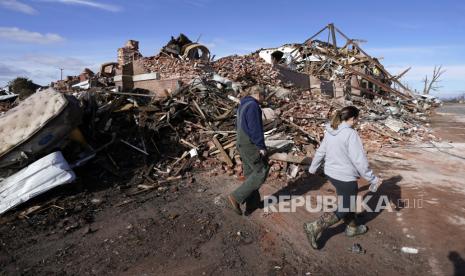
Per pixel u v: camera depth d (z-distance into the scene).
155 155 7.28
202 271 3.67
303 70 23.86
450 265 3.74
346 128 3.78
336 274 3.61
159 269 3.71
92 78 13.01
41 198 5.36
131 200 5.54
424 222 4.78
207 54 14.84
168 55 12.78
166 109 8.67
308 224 3.99
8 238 4.32
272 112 9.39
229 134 7.89
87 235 4.44
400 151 9.30
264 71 15.58
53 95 6.18
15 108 6.16
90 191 5.81
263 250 4.09
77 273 3.65
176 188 6.00
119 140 7.34
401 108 20.38
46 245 4.20
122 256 3.95
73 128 6.25
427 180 6.74
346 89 21.05
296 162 6.91
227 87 11.23
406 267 3.72
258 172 4.68
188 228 4.62
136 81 11.89
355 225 4.29
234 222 4.80
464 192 6.05
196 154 7.21
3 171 5.54
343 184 3.84
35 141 5.62
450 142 10.80
